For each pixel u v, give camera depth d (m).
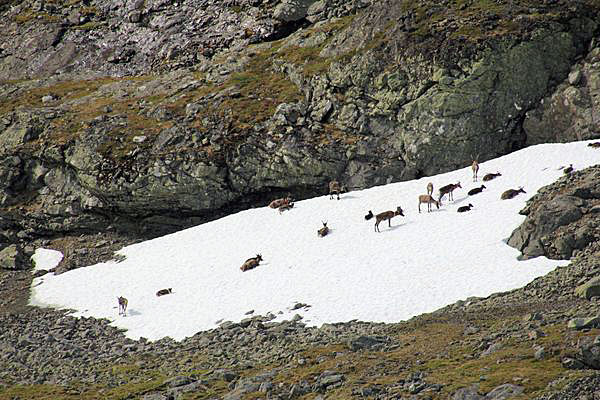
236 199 66.19
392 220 54.44
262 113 69.44
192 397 34.00
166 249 59.50
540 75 64.06
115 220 67.56
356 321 41.75
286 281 49.19
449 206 54.00
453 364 31.81
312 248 52.97
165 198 65.75
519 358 30.42
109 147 68.69
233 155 65.94
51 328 50.44
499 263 45.00
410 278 45.41
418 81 65.06
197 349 42.53
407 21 69.06
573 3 66.69
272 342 40.62
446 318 39.34
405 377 31.23
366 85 67.62
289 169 64.75
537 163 56.81
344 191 62.50
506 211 50.78
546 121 63.00
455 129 62.88
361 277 47.06
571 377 27.41
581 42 65.44
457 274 44.72
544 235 45.38
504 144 63.72
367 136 65.69
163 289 52.72
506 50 64.06
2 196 70.44
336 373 33.16
